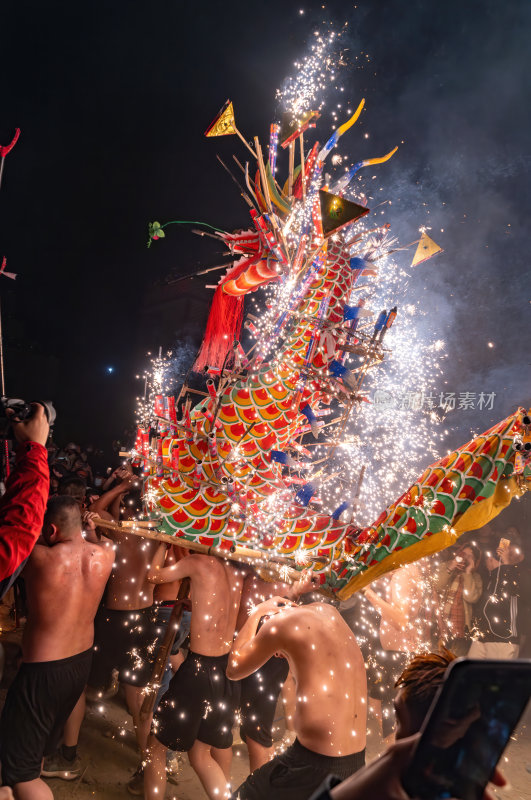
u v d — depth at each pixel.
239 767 4.46
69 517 3.51
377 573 3.07
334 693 2.56
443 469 3.06
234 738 4.91
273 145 3.59
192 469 3.50
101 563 3.58
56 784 3.95
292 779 2.49
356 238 3.62
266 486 3.47
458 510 2.95
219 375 3.68
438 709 0.70
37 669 3.32
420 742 0.70
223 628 3.66
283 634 2.70
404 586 4.61
